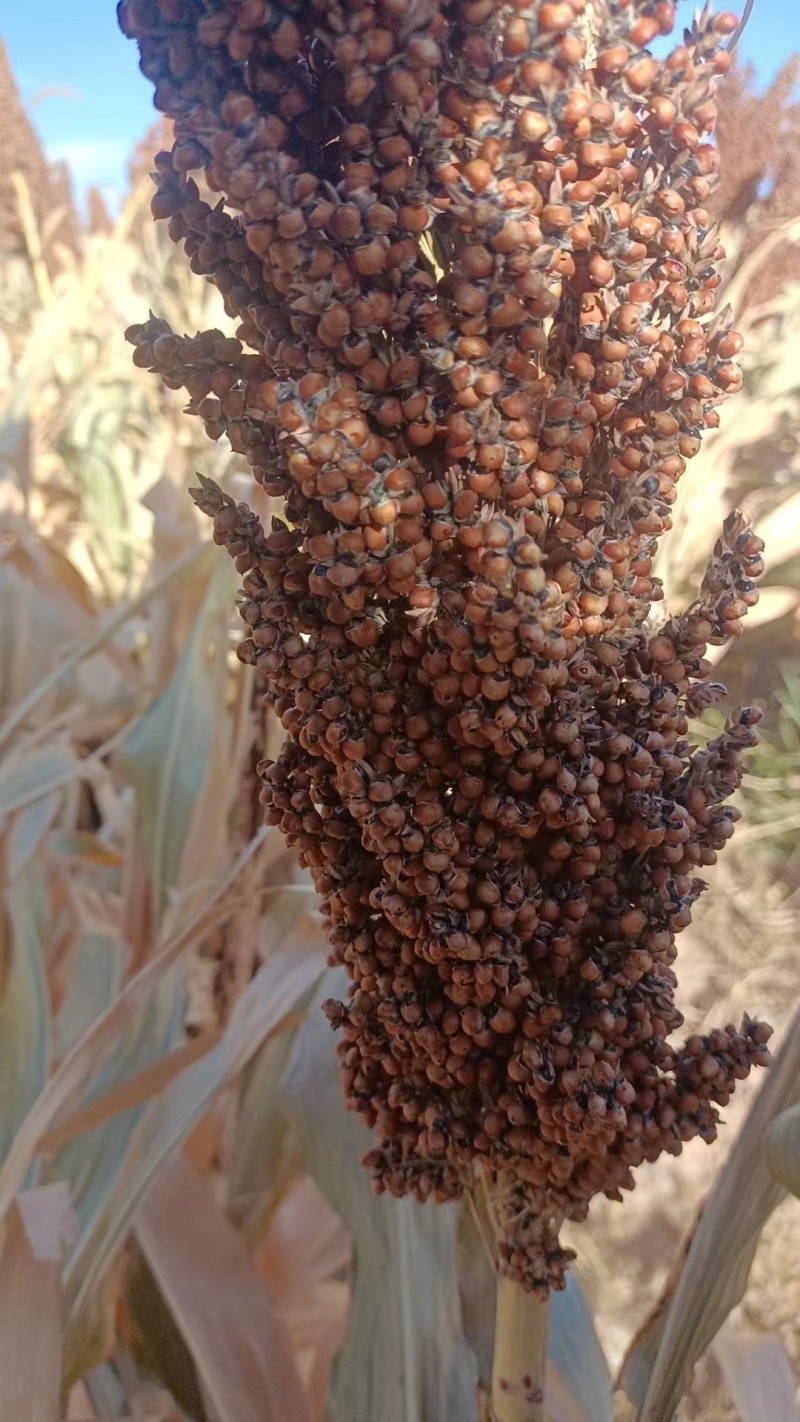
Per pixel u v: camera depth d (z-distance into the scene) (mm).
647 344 134
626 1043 161
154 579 452
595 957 160
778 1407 289
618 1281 483
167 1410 304
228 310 137
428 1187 186
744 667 917
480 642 136
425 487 132
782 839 785
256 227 121
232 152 119
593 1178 171
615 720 154
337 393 125
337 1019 181
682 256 136
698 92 129
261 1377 272
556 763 146
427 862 145
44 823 392
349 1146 293
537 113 122
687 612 153
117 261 832
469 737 142
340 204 120
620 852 159
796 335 766
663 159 134
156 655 440
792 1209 468
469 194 122
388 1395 262
